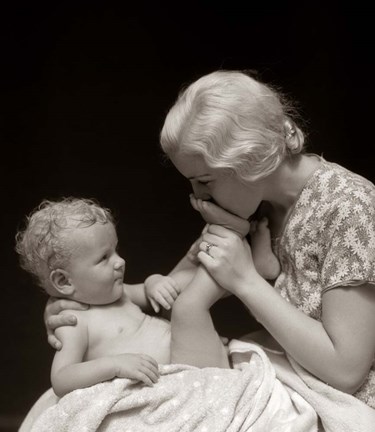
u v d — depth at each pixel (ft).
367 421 4.98
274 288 5.64
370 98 9.78
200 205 5.39
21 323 10.25
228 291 5.42
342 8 9.67
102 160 10.05
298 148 5.34
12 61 9.80
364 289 5.00
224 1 9.71
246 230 5.39
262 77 9.79
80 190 10.07
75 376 5.06
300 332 5.06
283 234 5.48
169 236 10.20
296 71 9.79
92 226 5.43
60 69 9.84
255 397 5.08
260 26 9.75
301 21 9.72
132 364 5.01
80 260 5.39
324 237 5.19
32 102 9.91
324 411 5.06
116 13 9.74
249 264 5.24
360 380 5.09
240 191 5.21
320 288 5.29
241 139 5.02
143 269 10.21
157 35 9.78
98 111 9.95
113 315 5.56
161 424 4.87
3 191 10.07
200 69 9.82
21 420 10.07
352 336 4.99
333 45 9.73
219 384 5.11
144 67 9.84
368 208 5.08
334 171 5.35
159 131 9.99
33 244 5.48
